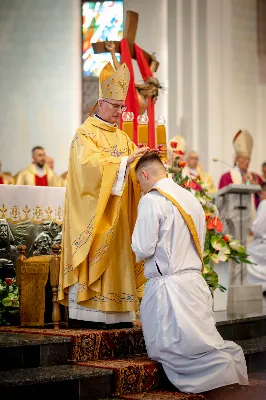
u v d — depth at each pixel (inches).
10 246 254.7
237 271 339.0
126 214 231.0
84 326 231.0
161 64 547.5
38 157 498.6
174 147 281.7
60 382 193.9
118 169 221.0
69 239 229.3
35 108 579.5
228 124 550.9
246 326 265.7
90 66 575.5
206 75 546.9
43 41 580.7
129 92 306.5
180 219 211.9
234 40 556.4
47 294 246.1
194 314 207.9
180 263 211.0
